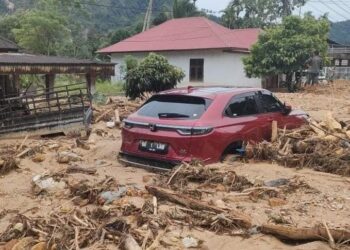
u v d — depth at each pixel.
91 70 15.31
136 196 6.23
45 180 7.20
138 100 18.20
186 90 8.02
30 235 5.15
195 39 34.28
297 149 8.24
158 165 7.47
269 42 26.77
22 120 12.06
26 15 44.19
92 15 72.44
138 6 85.94
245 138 7.90
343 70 36.72
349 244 4.69
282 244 4.78
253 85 32.28
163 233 5.00
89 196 6.31
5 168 8.12
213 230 5.12
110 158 8.93
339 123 10.05
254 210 5.75
